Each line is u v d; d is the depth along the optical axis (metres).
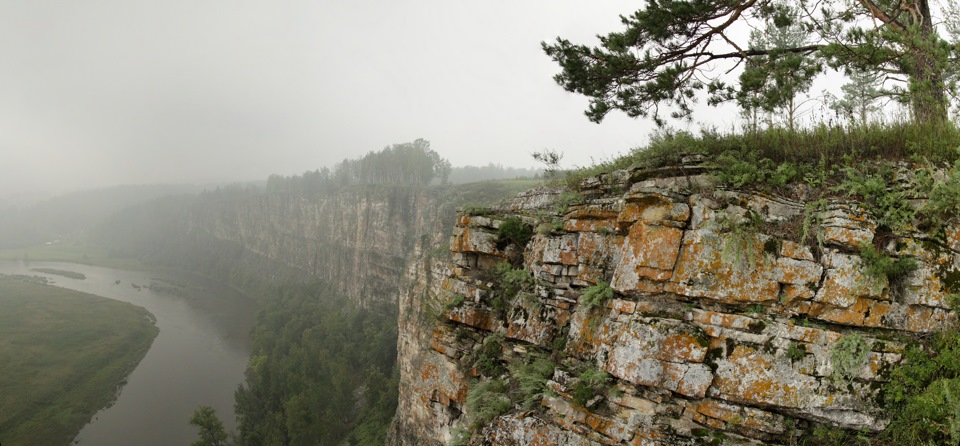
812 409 7.76
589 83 13.88
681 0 11.59
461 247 14.42
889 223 8.25
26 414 63.88
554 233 12.18
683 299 8.83
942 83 10.10
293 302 118.62
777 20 11.97
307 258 156.25
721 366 8.19
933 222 8.14
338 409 61.28
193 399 71.12
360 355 82.06
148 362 85.75
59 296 127.38
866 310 8.00
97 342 93.69
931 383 7.41
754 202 9.08
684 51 13.16
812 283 8.23
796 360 7.95
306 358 72.25
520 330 12.10
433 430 14.09
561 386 9.84
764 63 12.05
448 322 14.13
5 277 156.62
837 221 8.38
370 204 126.69
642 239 9.26
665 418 8.34
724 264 8.59
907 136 9.30
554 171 16.36
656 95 13.51
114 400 70.25
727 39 12.41
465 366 13.17
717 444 7.89
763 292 8.39
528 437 9.81
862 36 10.27
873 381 7.71
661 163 10.66
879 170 8.99
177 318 117.00
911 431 7.36
